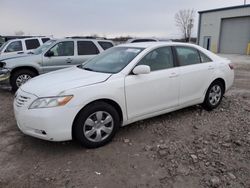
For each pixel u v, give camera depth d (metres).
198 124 4.72
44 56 7.84
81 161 3.44
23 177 3.09
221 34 33.62
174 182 2.98
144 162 3.41
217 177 3.05
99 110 3.72
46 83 3.79
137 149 3.77
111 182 2.99
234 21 31.77
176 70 4.63
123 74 4.00
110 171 3.21
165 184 2.94
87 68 4.61
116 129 3.96
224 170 3.20
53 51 7.98
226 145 3.85
